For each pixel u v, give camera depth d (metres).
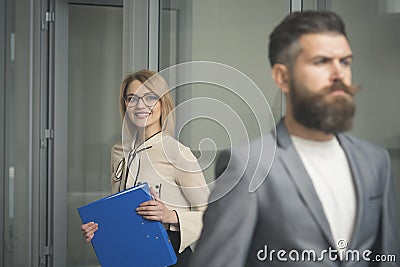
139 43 3.73
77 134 5.24
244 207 3.48
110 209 3.13
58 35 5.01
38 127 4.86
